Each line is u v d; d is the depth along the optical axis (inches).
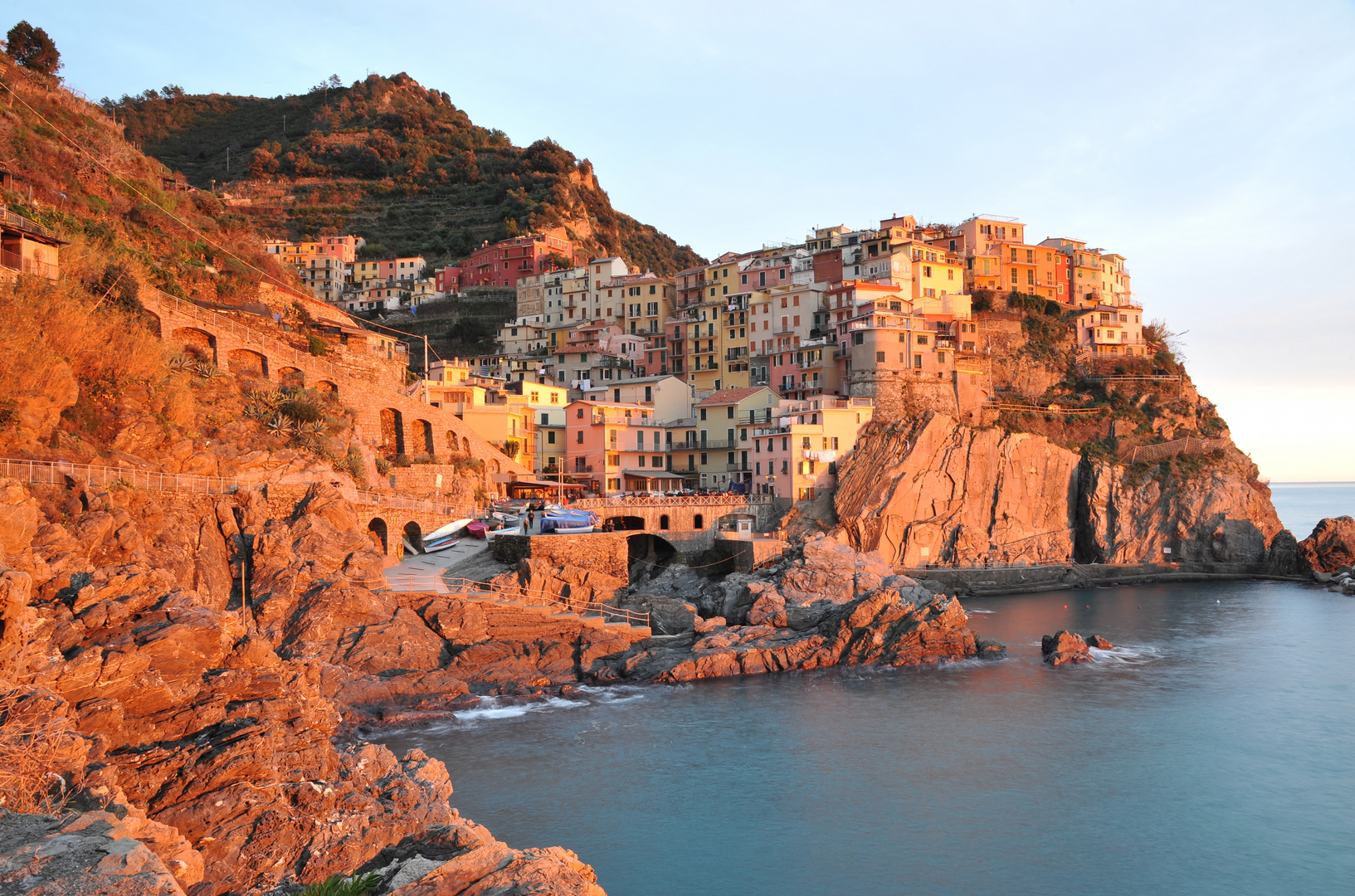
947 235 6230.3
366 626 2481.5
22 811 871.7
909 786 1937.7
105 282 2753.4
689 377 6082.7
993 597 4357.8
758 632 3021.7
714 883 1531.7
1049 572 4626.0
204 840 1109.7
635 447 4805.6
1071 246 6683.1
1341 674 2842.0
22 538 1519.4
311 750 1333.7
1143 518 4953.3
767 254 6688.0
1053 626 3619.6
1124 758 2098.9
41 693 1033.5
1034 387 5487.2
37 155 3245.6
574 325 6624.0
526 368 6171.3
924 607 3046.3
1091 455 5059.1
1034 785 1945.1
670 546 3865.7
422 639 2561.5
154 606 1434.5
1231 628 3575.3
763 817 1777.8
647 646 2920.8
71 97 3863.2
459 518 3405.5
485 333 7170.3
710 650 2856.8
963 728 2304.4
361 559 2598.4
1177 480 5019.7
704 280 6496.1
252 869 1114.7
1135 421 5315.0
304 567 2466.8
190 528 2369.6
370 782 1376.7
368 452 3326.8
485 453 4158.5
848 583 3302.2
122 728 1211.2
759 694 2596.0
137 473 2325.3
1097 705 2500.0
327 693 2265.0
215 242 3831.2
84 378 2461.9
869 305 5014.8
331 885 948.6
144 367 2600.9
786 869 1578.5
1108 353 5812.0
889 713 2427.4
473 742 2169.0
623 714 2399.1
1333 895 1494.8
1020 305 5728.3
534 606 2832.2
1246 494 5054.1
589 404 4699.8
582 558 3189.0
